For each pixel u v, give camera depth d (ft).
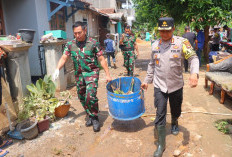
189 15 25.84
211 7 24.82
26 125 11.87
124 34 22.65
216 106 15.17
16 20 23.68
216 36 36.19
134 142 11.07
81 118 14.23
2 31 23.38
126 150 10.42
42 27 24.26
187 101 16.40
